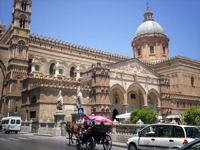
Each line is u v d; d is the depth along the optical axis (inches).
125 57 3171.8
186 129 500.4
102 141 698.2
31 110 1845.5
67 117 1819.6
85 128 778.2
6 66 2249.0
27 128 1541.6
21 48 2201.0
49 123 1317.7
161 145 525.7
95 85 2078.0
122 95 2273.6
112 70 2223.2
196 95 3100.4
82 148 739.4
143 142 575.8
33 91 1884.8
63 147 734.5
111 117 2309.3
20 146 711.7
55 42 2522.1
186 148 311.0
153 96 2618.1
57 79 2178.9
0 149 631.8
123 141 884.6
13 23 2284.7
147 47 3452.3
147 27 3531.0
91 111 2054.6
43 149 653.3
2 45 2258.9
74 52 2657.5
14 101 2049.7
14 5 2351.1
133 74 2388.0
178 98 2797.7
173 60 3053.6
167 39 3558.1
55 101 1809.8
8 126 1405.0
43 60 2396.7
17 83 2106.3
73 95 1927.9
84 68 2701.8
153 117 1546.5
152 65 3294.8
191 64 3152.1
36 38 2388.0
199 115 1497.3
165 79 2667.3
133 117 1620.3
